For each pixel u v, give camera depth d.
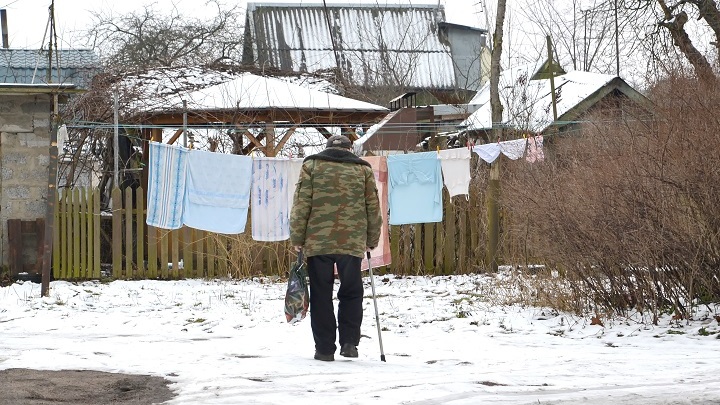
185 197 15.90
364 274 18.12
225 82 21.98
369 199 9.53
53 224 16.23
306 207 9.38
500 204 17.16
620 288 12.06
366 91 33.75
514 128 20.16
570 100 23.75
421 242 18.28
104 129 20.12
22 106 17.14
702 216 11.34
